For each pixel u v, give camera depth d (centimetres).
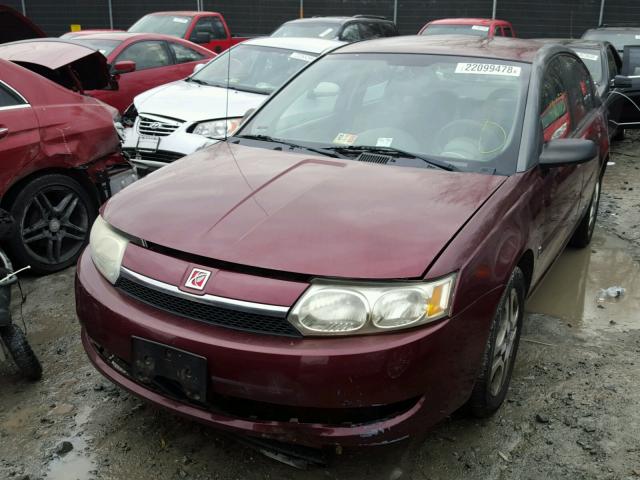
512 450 278
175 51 950
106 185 488
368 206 266
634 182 754
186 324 240
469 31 1311
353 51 409
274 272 235
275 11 1956
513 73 361
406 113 349
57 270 463
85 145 463
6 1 1983
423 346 229
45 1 1989
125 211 280
